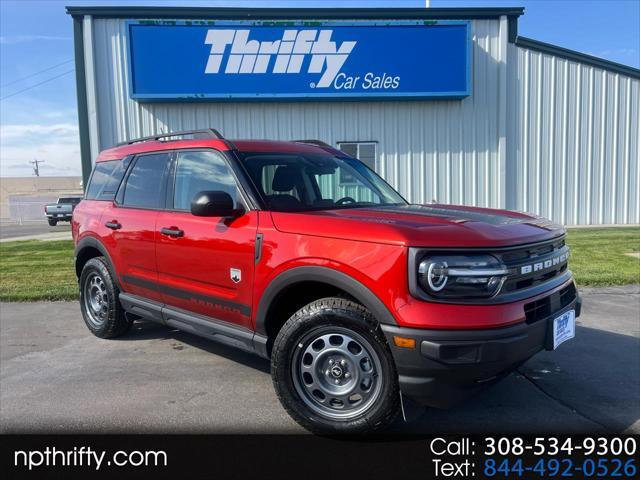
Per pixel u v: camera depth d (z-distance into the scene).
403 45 13.30
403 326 2.79
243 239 3.56
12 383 4.20
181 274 4.12
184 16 13.07
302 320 3.17
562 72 14.30
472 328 2.73
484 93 14.02
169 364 4.62
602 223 14.95
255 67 13.16
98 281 5.41
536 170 14.47
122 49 13.31
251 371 4.43
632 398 3.77
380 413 2.99
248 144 4.15
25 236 20.00
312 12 13.22
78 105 13.34
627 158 14.84
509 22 13.87
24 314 6.57
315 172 4.26
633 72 14.52
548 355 4.71
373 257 2.91
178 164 4.38
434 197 14.18
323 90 13.30
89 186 5.70
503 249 2.91
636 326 5.58
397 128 14.00
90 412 3.62
